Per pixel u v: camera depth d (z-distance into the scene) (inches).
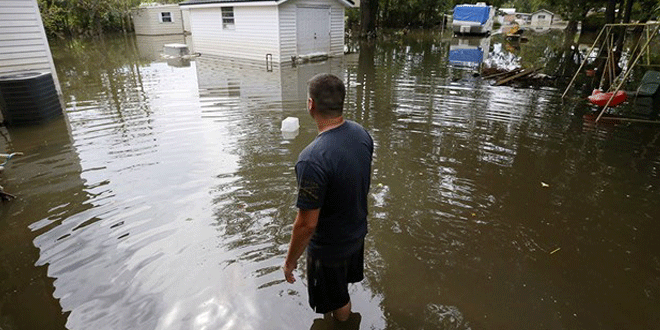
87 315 95.5
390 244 127.5
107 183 166.6
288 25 556.7
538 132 243.8
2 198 152.5
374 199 156.6
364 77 445.4
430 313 98.7
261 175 174.6
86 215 140.7
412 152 208.2
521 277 112.4
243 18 576.7
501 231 135.1
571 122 266.1
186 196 155.2
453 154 205.9
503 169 187.3
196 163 187.8
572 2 836.0
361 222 82.0
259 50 578.6
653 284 110.0
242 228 133.6
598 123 264.5
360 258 89.0
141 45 791.7
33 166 185.6
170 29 1053.8
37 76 248.4
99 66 513.0
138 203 149.6
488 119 271.6
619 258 121.3
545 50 753.6
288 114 276.8
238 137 225.6
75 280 107.7
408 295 104.9
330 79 70.8
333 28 640.4
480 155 204.8
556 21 1873.8
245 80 421.1
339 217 76.3
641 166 191.6
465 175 180.1
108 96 336.2
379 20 1336.1
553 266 117.3
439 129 248.1
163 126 246.4
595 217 144.8
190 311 97.2
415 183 171.2
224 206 147.7
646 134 241.8
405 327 94.0
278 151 203.8
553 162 195.8
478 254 122.9
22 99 243.9
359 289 107.0
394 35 1102.4
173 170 179.9
